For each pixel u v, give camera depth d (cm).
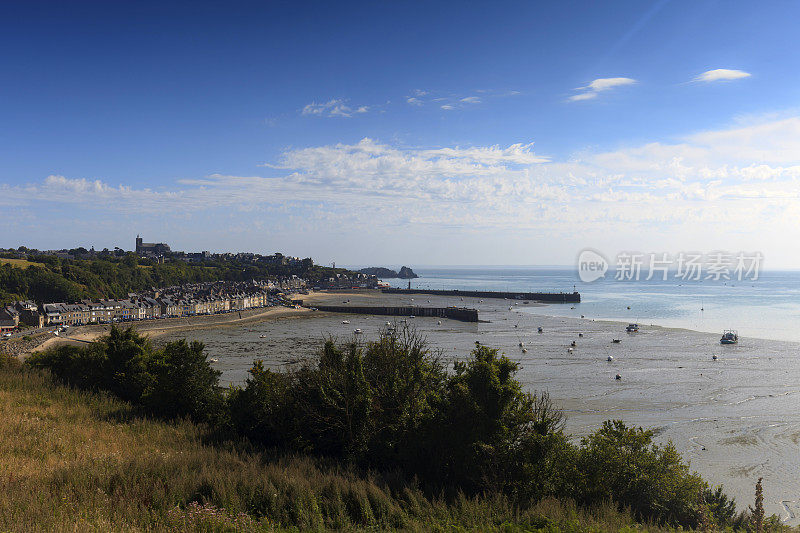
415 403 2298
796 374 7744
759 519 1451
